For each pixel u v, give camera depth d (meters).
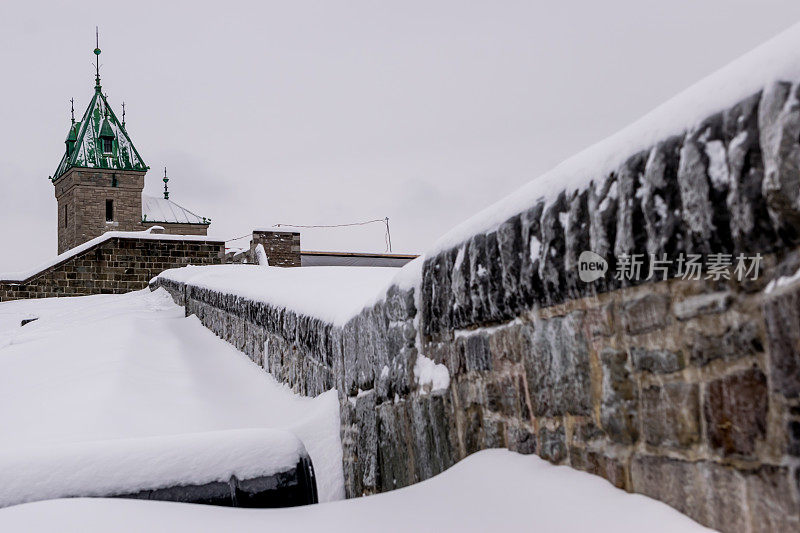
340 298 5.91
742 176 1.59
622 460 2.10
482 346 2.96
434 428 3.42
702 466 1.78
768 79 1.53
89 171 50.59
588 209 2.18
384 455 4.09
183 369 8.48
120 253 24.22
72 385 7.32
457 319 3.16
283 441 3.19
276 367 7.48
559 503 2.16
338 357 5.13
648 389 1.98
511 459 2.66
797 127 1.44
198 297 14.01
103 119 52.91
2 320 19.75
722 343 1.71
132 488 2.86
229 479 2.97
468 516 2.27
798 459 1.49
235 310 10.15
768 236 1.54
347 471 4.86
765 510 1.58
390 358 3.97
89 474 2.87
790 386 1.51
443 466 3.33
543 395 2.51
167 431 5.83
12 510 2.44
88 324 13.85
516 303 2.66
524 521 2.12
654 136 1.90
